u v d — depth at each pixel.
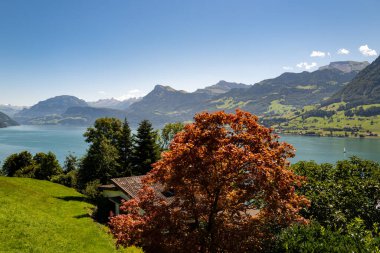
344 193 30.33
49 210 39.38
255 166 15.32
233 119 16.77
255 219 17.06
